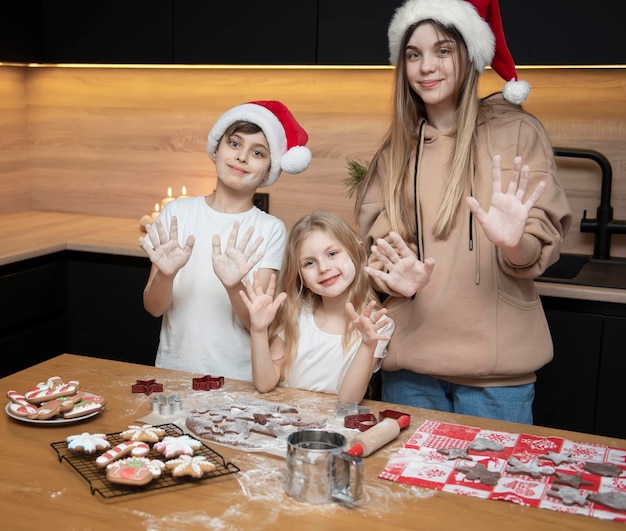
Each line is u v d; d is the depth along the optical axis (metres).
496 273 1.82
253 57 2.78
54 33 3.06
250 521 1.10
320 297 1.79
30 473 1.23
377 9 2.59
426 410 1.55
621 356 2.25
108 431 1.40
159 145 3.33
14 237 2.97
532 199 1.58
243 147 1.93
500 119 1.87
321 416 1.48
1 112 3.41
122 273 2.91
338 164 3.05
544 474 1.24
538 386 2.35
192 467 1.20
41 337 2.91
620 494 1.17
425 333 1.85
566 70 2.71
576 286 2.26
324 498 1.15
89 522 1.09
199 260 1.97
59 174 3.53
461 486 1.20
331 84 3.01
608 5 2.32
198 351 1.96
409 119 1.92
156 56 2.92
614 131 2.70
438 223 1.82
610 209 2.63
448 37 1.79
